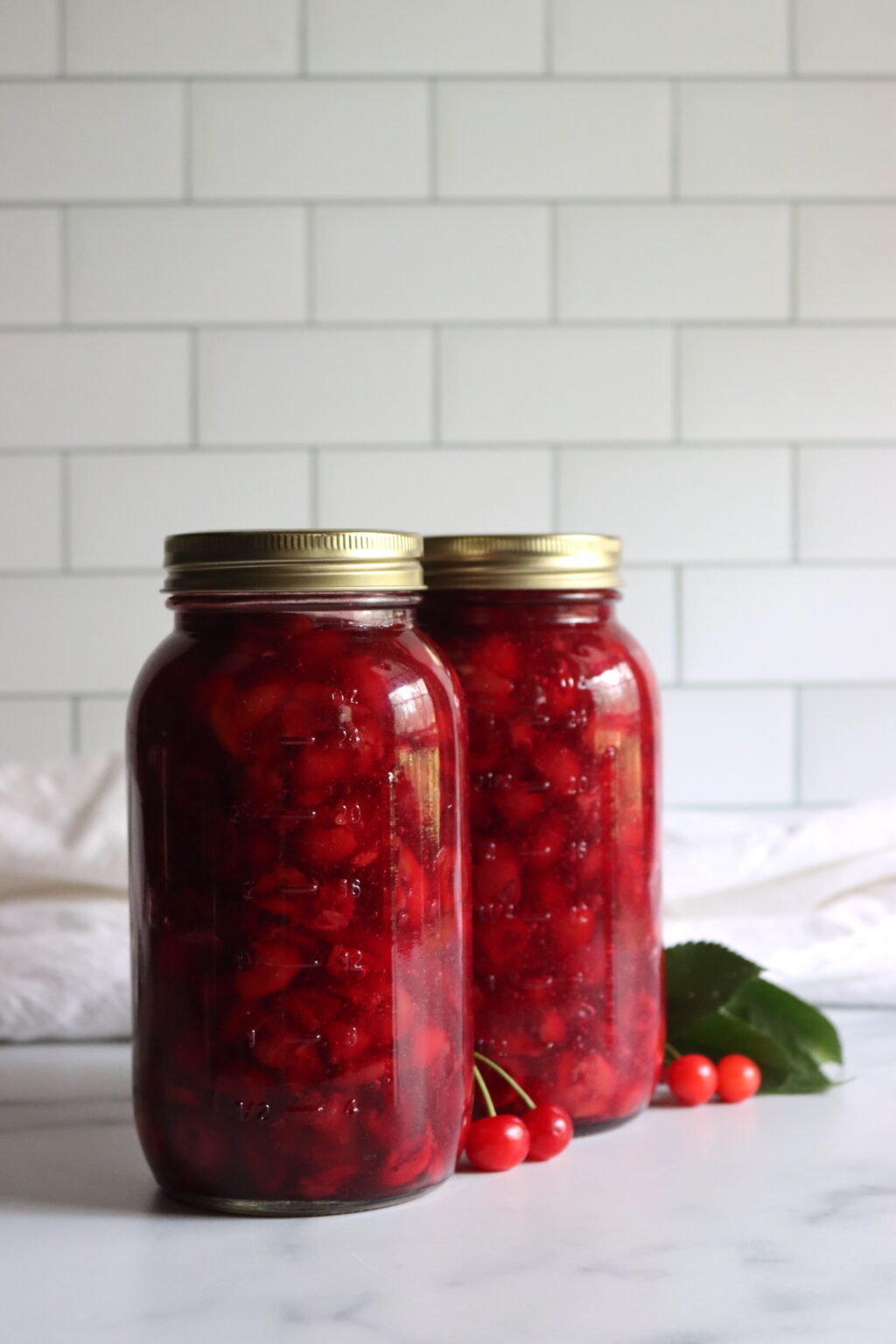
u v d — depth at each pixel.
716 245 1.36
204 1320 0.48
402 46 1.33
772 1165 0.64
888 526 1.38
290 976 0.54
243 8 1.32
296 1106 0.55
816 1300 0.50
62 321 1.34
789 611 1.39
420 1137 0.57
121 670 1.37
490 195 1.35
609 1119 0.67
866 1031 0.88
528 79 1.34
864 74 1.35
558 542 0.63
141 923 0.57
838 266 1.37
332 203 1.34
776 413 1.37
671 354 1.37
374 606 0.56
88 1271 0.52
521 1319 0.48
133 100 1.33
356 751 0.54
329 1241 0.55
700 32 1.34
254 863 0.54
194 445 1.36
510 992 0.64
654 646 1.38
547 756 0.64
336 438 1.36
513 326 1.36
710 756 1.39
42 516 1.35
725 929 0.92
